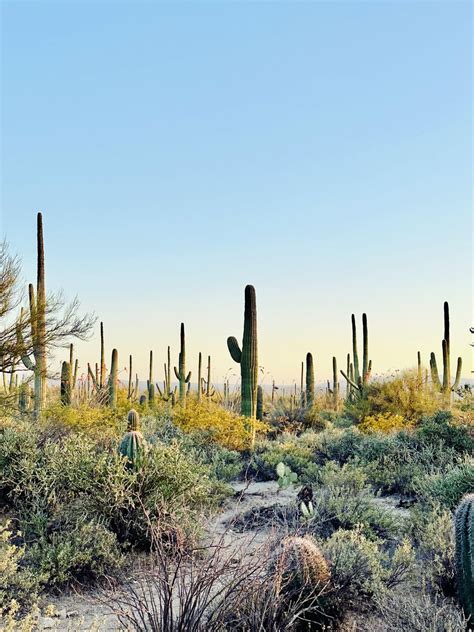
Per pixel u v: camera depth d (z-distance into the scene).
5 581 5.22
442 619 4.43
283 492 9.81
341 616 4.78
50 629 4.74
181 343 23.41
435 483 7.69
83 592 5.59
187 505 7.19
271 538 4.76
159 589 4.21
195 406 15.15
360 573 5.11
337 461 11.97
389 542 6.85
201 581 4.06
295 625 4.45
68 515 6.64
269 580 4.39
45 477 6.80
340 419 21.33
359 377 22.69
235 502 8.95
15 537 6.46
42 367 12.66
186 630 3.92
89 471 6.80
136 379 31.06
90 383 21.94
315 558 4.77
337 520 7.13
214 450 12.68
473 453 11.12
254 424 14.07
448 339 23.88
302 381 28.59
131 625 4.36
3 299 12.03
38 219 15.95
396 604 4.62
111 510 6.59
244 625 4.12
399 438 12.32
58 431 9.59
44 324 12.47
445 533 5.95
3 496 7.21
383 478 10.10
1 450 7.52
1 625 4.40
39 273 15.87
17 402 13.22
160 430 13.55
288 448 12.91
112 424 11.91
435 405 19.23
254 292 15.16
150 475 6.78
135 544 6.40
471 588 4.77
